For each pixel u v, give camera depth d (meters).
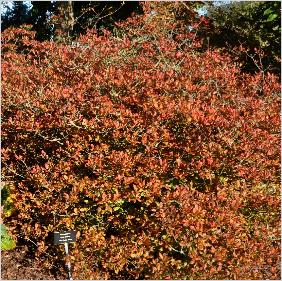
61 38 8.58
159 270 4.21
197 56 7.12
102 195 4.48
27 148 5.48
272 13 7.92
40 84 5.59
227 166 4.54
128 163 4.43
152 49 6.65
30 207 5.10
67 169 4.72
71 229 4.70
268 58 8.99
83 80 5.40
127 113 4.66
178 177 4.46
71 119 4.73
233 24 9.56
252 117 4.85
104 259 4.60
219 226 4.12
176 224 4.08
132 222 4.72
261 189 4.71
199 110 4.82
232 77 5.71
